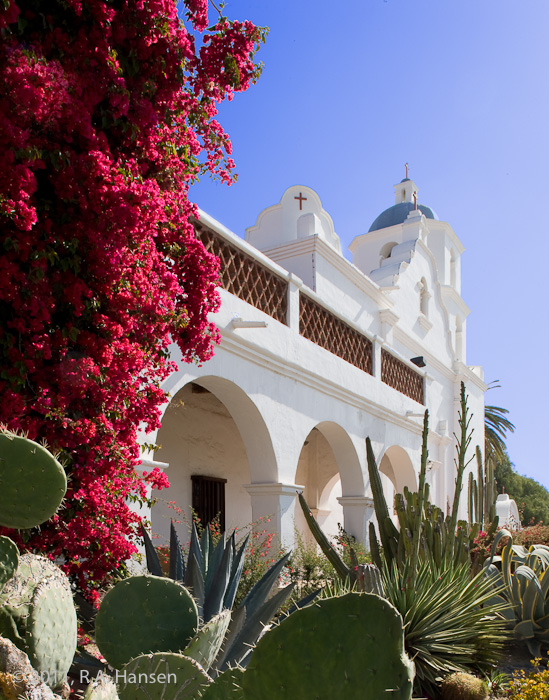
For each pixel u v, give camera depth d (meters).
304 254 12.01
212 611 3.94
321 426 10.61
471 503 9.41
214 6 4.64
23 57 3.57
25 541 3.93
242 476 12.00
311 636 1.80
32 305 3.70
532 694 4.57
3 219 3.71
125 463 4.43
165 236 4.91
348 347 11.48
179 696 2.09
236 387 7.97
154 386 4.82
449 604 5.80
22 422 3.85
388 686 1.75
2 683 1.67
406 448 13.67
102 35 4.00
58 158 3.81
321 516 14.88
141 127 4.38
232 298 7.82
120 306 4.21
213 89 4.81
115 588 2.67
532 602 6.83
